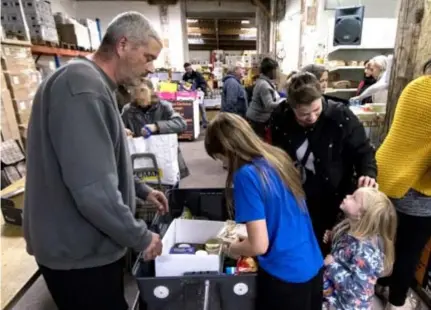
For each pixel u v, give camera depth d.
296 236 1.05
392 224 1.34
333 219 1.60
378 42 4.65
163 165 1.92
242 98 4.41
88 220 0.92
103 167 0.85
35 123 0.92
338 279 1.35
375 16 5.36
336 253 1.41
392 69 1.88
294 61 7.33
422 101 1.28
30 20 4.23
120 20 0.93
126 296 1.83
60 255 0.95
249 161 1.01
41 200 0.93
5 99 3.43
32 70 3.96
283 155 1.08
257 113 3.39
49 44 4.59
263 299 1.12
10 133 3.50
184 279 1.10
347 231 1.41
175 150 1.93
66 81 0.84
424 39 1.64
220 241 1.28
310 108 1.27
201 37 14.38
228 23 13.19
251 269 1.19
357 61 4.97
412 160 1.37
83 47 5.71
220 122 1.04
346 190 1.53
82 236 0.94
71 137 0.82
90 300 1.03
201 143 5.89
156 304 1.14
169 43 10.01
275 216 1.01
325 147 1.40
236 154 1.01
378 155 1.49
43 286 2.00
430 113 1.26
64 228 0.93
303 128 1.42
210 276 1.11
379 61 3.67
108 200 0.85
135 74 0.99
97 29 6.50
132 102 2.25
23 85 3.74
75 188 0.83
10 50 3.54
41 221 0.93
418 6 1.65
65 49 5.07
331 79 4.98
